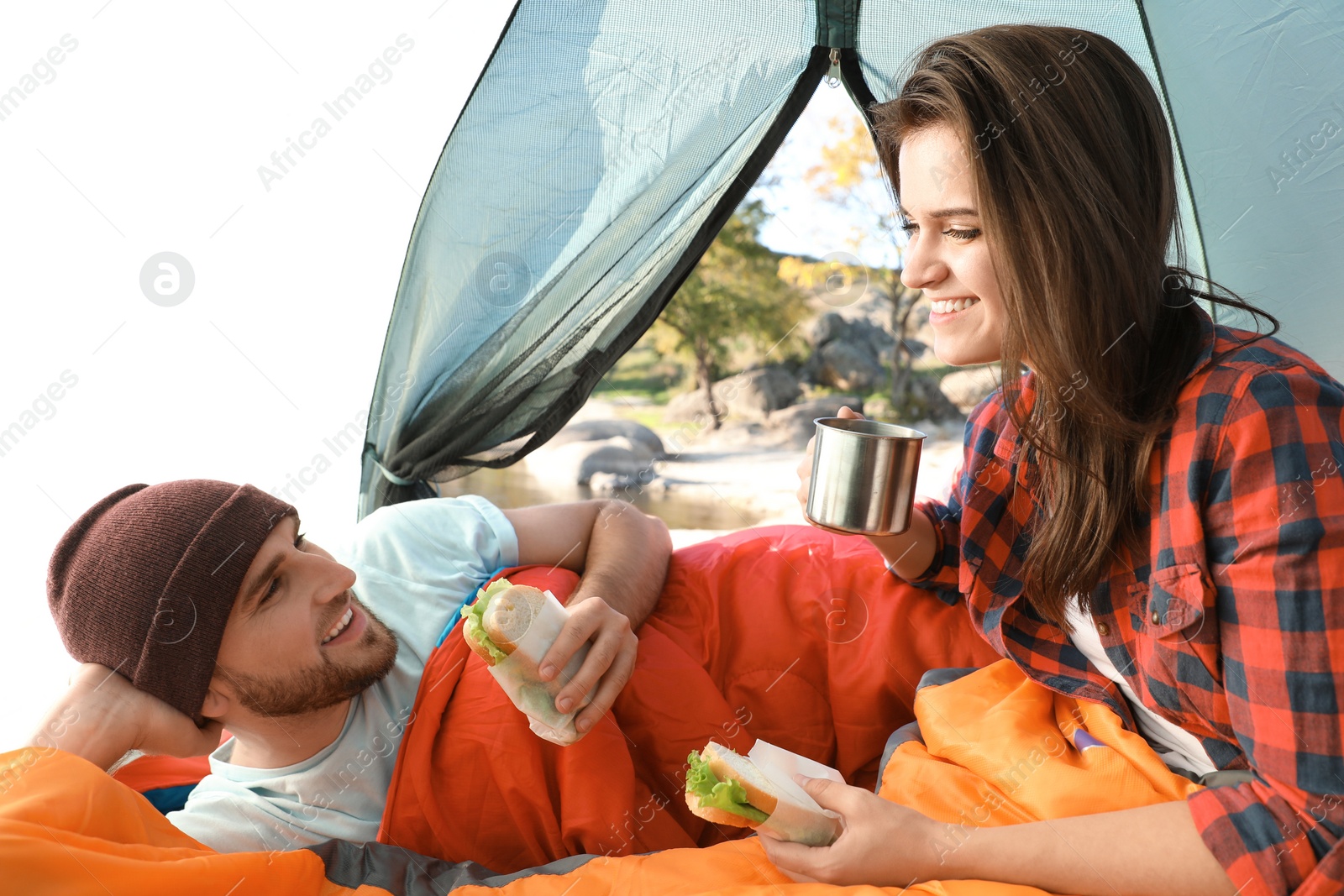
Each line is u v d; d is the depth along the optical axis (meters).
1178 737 0.98
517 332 1.92
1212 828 0.75
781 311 6.02
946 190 0.87
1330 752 0.72
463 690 1.09
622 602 1.23
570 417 2.01
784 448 5.59
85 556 0.96
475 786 1.06
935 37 1.82
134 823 0.84
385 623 1.18
